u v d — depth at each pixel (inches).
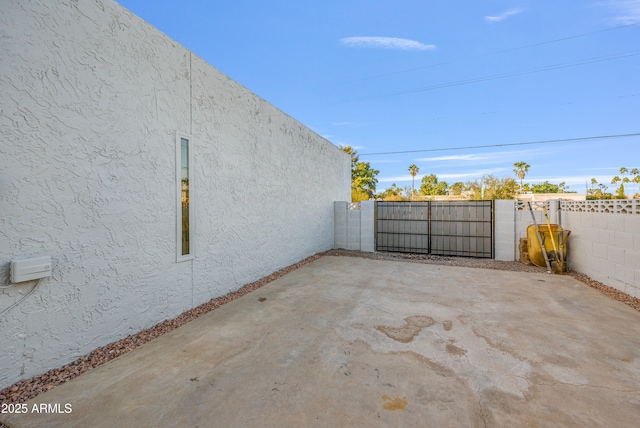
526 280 239.1
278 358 116.5
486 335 136.6
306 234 333.4
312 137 344.8
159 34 147.0
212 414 83.8
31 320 99.3
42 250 101.4
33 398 90.4
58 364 107.2
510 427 77.9
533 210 319.0
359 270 278.1
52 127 103.2
